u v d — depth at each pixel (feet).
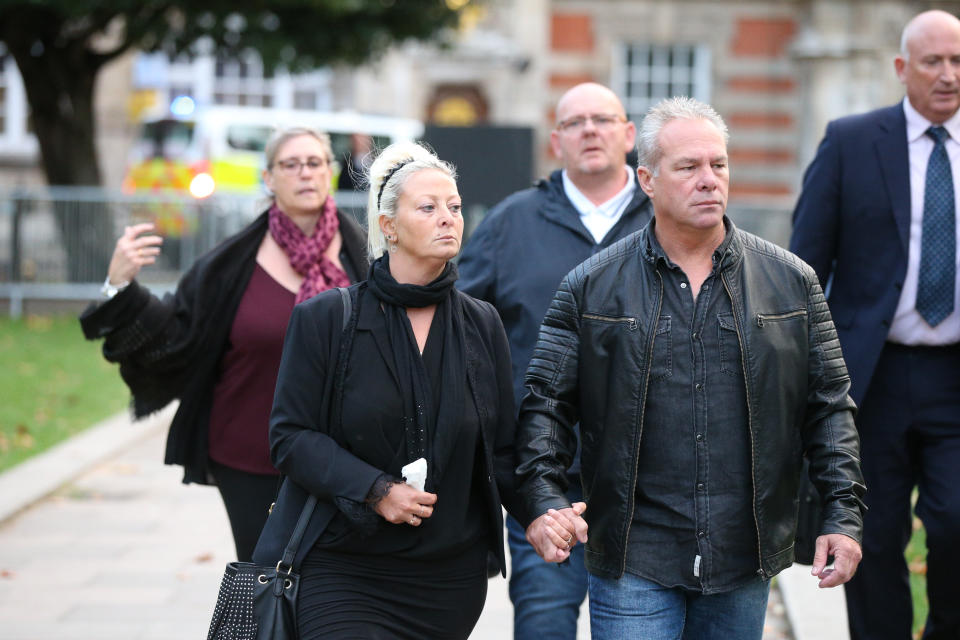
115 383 78.43
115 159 178.70
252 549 30.42
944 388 29.12
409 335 21.79
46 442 61.82
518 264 30.76
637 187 31.35
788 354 22.12
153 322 29.66
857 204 29.89
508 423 23.03
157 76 178.50
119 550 44.91
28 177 177.88
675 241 22.41
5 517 48.37
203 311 30.53
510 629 37.42
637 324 22.22
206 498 52.95
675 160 21.86
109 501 52.08
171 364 30.37
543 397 22.99
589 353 22.63
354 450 21.57
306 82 178.19
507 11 178.29
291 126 31.78
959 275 29.12
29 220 108.78
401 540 21.45
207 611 38.24
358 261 32.14
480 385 22.27
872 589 29.48
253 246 31.35
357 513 20.80
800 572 42.09
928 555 28.91
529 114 179.01
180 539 46.47
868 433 29.66
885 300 29.27
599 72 185.47
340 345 21.72
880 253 29.60
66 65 122.72
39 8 114.11
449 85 178.91
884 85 177.27
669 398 22.04
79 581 41.11
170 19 119.24
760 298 22.21
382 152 22.58
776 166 185.47
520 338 30.45
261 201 32.37
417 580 21.67
